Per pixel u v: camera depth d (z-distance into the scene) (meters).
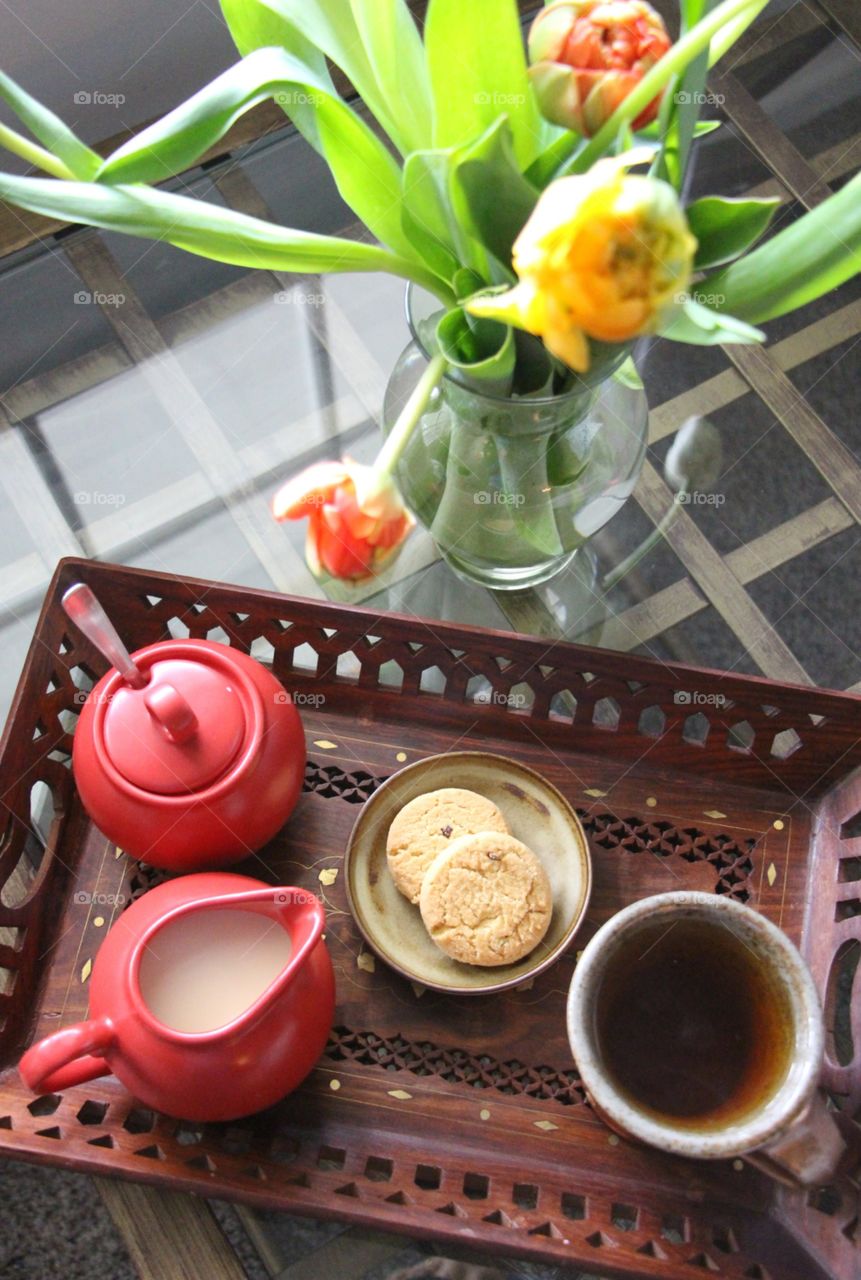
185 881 0.68
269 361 0.88
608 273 0.53
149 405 0.87
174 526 0.85
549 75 0.60
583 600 0.83
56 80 1.07
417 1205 0.68
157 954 0.66
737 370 0.88
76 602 0.66
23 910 0.73
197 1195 0.69
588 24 0.59
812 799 0.78
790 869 0.76
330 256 0.68
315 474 0.64
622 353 0.66
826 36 0.95
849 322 0.88
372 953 0.73
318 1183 0.68
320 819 0.76
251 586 0.83
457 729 0.79
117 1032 0.64
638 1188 0.70
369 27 0.64
